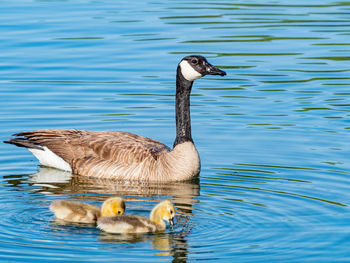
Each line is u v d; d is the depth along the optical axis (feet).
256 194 48.75
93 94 71.36
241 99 70.95
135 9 99.91
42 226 42.39
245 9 101.45
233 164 55.57
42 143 56.54
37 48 83.10
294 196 48.19
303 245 40.11
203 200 47.83
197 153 54.44
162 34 88.38
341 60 80.64
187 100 55.47
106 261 37.76
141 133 62.75
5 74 75.56
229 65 78.95
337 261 38.22
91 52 82.23
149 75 76.28
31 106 67.92
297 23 93.86
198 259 38.27
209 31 89.97
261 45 85.20
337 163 55.11
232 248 39.68
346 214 44.83
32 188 50.70
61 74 76.13
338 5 103.81
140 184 52.90
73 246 39.58
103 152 55.16
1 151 59.00
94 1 104.47
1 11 96.78
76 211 42.96
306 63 79.71
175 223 43.27
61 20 93.04
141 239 40.81
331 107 68.33
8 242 39.93
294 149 58.54
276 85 74.08
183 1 106.42
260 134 62.34
